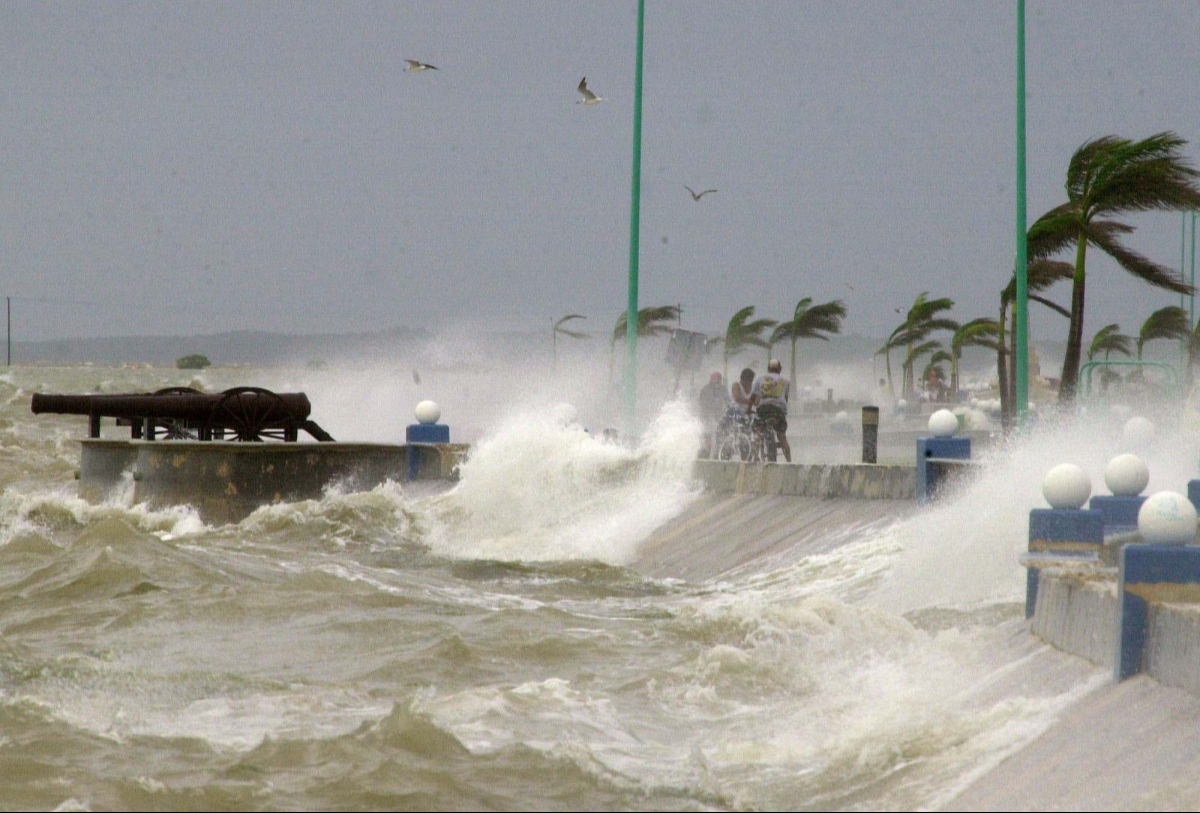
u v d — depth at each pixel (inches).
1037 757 944.3
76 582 2127.2
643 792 1018.1
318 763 1092.5
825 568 2079.2
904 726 1127.0
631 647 1640.0
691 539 2496.3
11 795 1026.7
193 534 2947.8
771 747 1132.5
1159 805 792.3
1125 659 1022.4
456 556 2588.6
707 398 3550.7
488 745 1147.3
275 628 1791.3
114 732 1217.4
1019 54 3272.6
